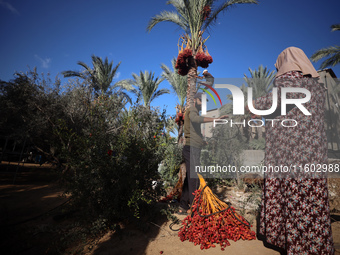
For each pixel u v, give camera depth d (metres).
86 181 2.17
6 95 5.04
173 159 4.82
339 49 13.81
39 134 5.01
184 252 1.76
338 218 2.53
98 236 2.00
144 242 1.93
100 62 16.22
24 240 1.80
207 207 2.18
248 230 2.14
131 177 2.30
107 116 4.02
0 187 4.03
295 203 1.59
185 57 6.47
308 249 1.51
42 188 3.93
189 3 7.86
